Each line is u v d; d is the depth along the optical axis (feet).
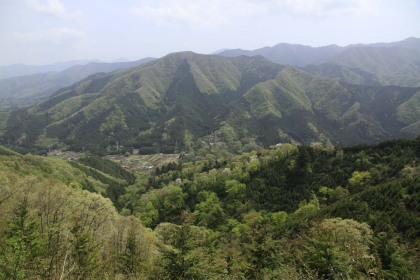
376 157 270.26
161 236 210.79
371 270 77.61
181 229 90.99
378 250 110.42
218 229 271.49
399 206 166.91
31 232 91.61
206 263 87.10
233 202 305.73
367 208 176.65
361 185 246.47
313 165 299.99
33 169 352.08
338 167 282.36
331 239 87.10
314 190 275.59
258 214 258.57
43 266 51.34
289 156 329.52
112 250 118.73
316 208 232.53
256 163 339.77
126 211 347.56
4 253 59.82
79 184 359.66
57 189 179.42
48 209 130.00
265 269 105.19
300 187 286.46
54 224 100.12
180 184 375.66
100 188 421.59
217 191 342.03
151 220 314.76
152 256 124.98
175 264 81.25
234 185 313.32
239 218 277.44
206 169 418.72
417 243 137.59
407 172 226.58
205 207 303.27
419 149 250.37
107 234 147.54
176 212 323.98
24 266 50.29
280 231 196.54
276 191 295.48
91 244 80.07
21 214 101.35
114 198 428.15
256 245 118.42
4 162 325.01
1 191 146.82
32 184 183.11
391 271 98.58
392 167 247.50
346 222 142.61
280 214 243.40
